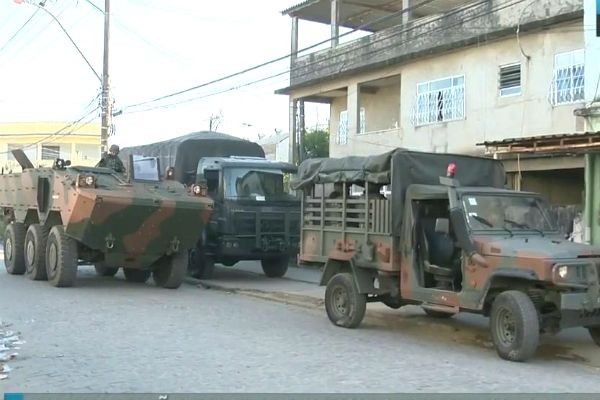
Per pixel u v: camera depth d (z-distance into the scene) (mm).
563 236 9656
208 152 18984
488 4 20547
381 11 29250
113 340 9336
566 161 16672
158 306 12688
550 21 18281
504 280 8742
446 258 9688
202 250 17328
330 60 27250
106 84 25266
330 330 10555
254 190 17172
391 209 9945
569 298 8203
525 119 19234
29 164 17609
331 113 30250
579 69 17875
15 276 17234
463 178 10500
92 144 52250
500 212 9492
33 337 9453
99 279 17234
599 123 14898
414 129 22984
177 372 7582
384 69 24453
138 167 15570
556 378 7648
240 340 9508
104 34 25203
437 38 22438
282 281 17547
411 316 11969
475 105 20828
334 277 11031
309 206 11859
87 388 6898
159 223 14531
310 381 7270
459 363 8320
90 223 13984
